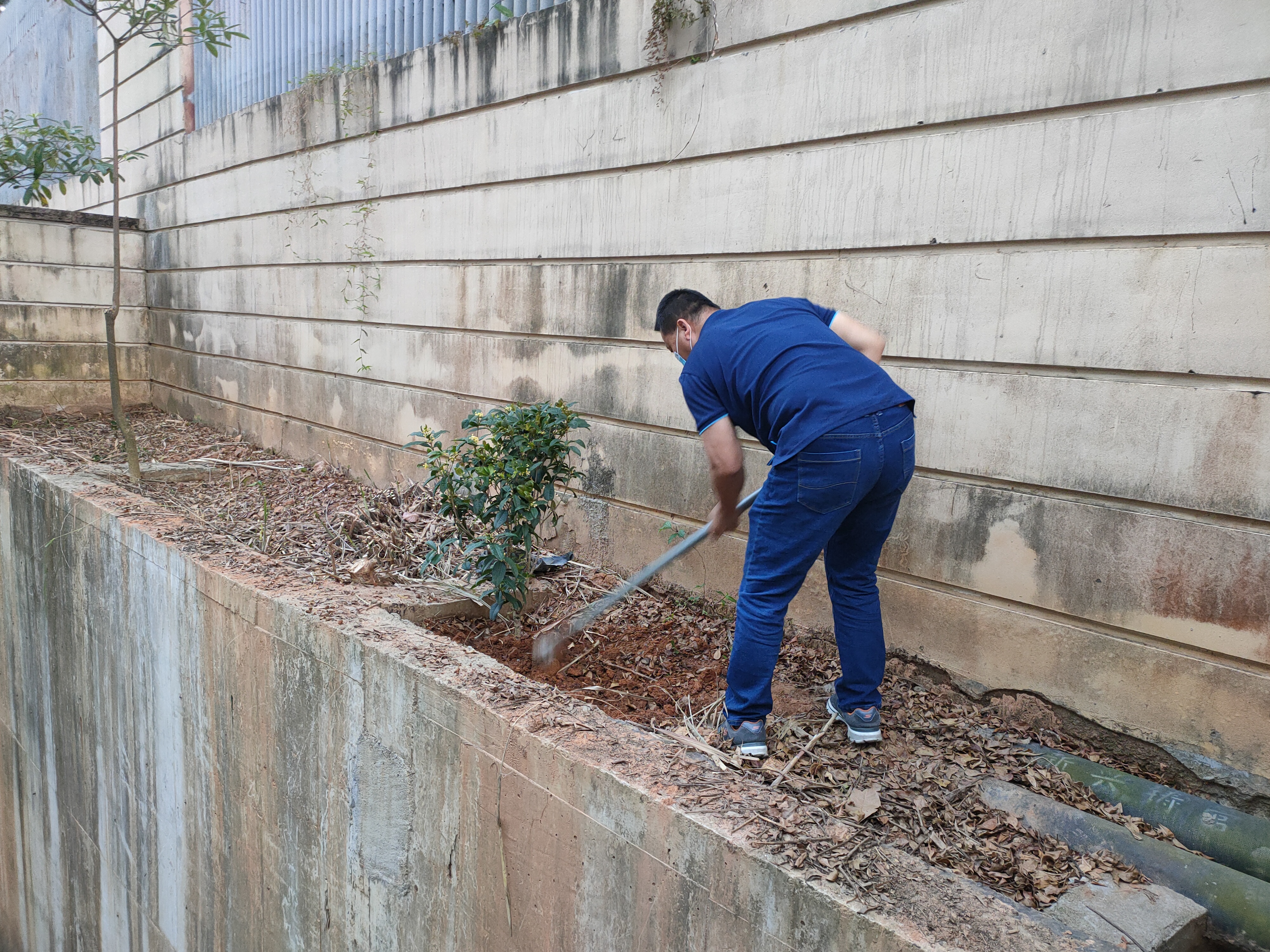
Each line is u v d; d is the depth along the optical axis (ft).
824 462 8.32
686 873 7.27
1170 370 8.61
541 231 15.42
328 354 21.27
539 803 8.53
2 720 22.50
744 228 12.24
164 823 15.47
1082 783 8.81
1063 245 9.27
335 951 11.55
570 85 14.53
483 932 9.32
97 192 33.76
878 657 9.37
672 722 9.98
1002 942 5.97
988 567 10.14
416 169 17.99
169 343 28.96
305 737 11.61
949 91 9.96
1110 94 8.77
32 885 21.93
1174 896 7.20
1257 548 8.19
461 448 15.55
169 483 20.49
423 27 18.11
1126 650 9.11
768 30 11.64
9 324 27.43
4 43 42.55
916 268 10.48
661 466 13.82
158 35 23.71
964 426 10.24
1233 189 8.10
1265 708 8.23
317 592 12.33
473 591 13.16
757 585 8.95
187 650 13.98
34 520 19.15
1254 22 7.88
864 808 8.21
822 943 6.36
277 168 22.38
